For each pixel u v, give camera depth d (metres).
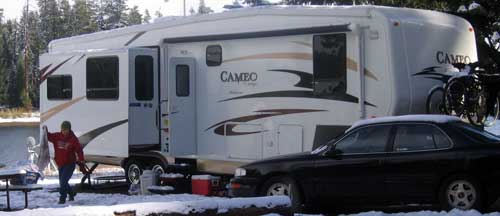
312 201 9.31
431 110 10.17
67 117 13.52
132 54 12.20
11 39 83.62
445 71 10.56
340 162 9.10
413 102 9.96
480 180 8.40
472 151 8.46
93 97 12.90
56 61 13.71
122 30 13.28
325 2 22.72
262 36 11.03
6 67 76.69
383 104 9.82
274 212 6.73
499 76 10.84
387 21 9.78
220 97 11.73
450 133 8.69
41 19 79.94
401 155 8.80
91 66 12.91
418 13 10.35
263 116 11.15
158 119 12.50
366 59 9.98
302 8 10.64
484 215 7.86
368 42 9.98
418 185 8.67
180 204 6.43
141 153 12.53
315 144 10.52
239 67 11.45
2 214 6.04
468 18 17.95
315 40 10.46
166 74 12.38
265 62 11.08
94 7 79.25
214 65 11.78
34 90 73.50
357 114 10.05
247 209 6.62
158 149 12.48
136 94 12.30
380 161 8.88
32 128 36.88
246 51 11.34
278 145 10.96
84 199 11.23
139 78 12.35
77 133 13.27
